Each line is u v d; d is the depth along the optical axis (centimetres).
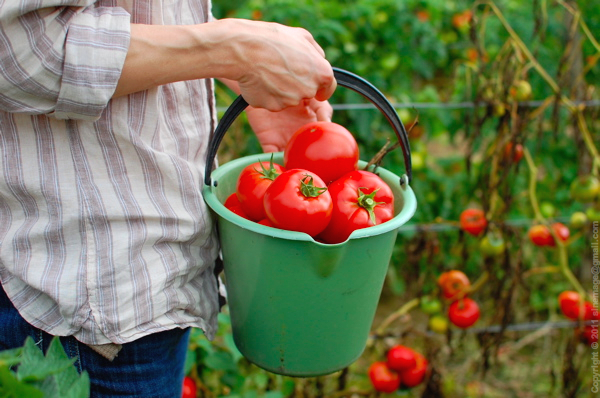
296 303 91
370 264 90
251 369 181
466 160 204
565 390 203
